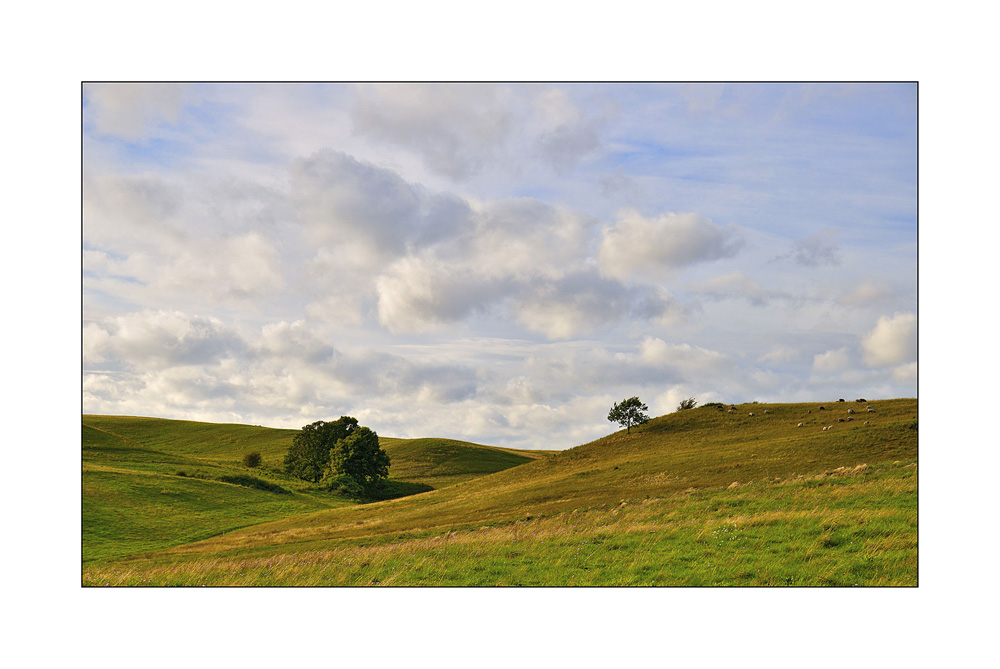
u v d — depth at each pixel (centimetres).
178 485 8119
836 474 3972
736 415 8438
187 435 19262
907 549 2203
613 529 3067
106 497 6994
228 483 9012
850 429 6097
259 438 18438
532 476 7919
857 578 2070
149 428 19925
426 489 13075
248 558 3541
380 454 11412
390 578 2486
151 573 3020
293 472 11744
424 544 3328
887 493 2967
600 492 5369
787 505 3112
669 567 2356
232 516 7175
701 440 7594
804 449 5653
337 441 11388
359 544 3778
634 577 2292
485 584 2370
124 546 5350
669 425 8656
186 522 6606
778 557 2314
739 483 4366
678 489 4828
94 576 3000
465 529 4062
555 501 5244
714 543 2562
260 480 9594
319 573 2650
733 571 2231
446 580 2436
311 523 6112
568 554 2662
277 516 7450
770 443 6284
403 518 5472
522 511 4847
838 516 2667
